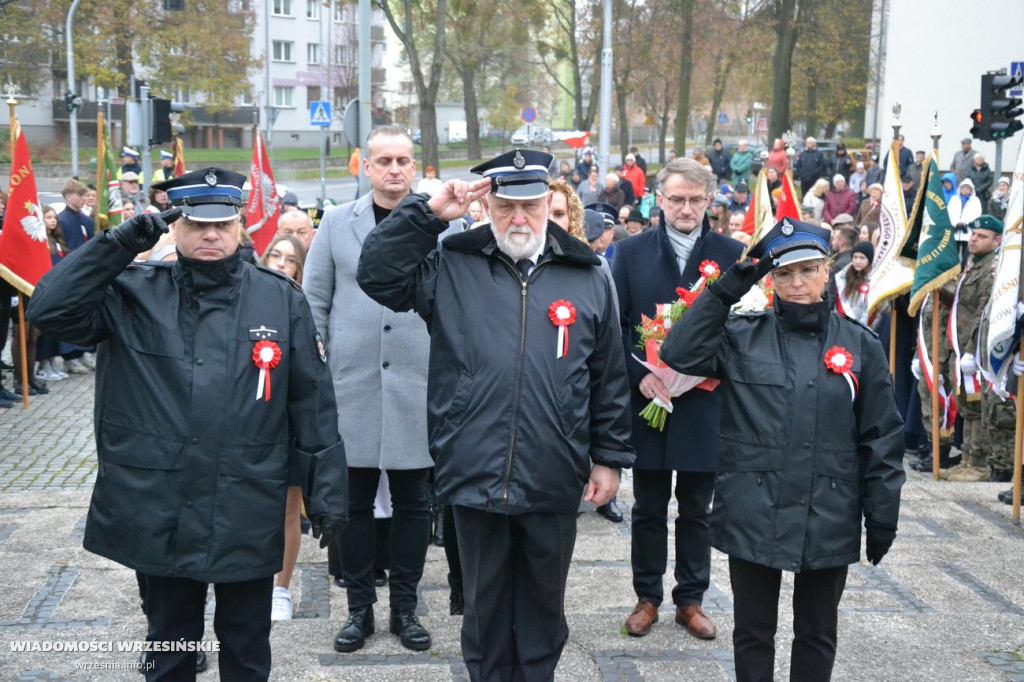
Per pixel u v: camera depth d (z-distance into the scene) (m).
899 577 5.45
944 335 8.22
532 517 3.68
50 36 36.34
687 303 4.57
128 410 3.38
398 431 4.55
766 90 44.28
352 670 4.27
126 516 3.35
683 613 4.75
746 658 3.80
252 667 3.54
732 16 38.59
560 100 69.31
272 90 56.97
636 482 4.77
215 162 43.44
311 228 6.23
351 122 13.50
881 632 4.76
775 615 3.80
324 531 3.52
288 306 3.54
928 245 7.80
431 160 36.72
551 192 4.87
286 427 3.52
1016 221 6.37
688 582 4.73
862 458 3.74
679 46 39.72
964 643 4.66
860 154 26.97
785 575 5.54
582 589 5.34
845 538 3.66
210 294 3.43
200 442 3.35
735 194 18.73
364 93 13.49
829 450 3.67
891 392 3.72
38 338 11.30
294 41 57.44
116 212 13.55
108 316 3.39
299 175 41.34
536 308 3.71
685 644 4.61
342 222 4.73
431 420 3.77
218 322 3.42
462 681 4.18
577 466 3.71
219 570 3.34
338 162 46.81
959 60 26.44
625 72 42.25
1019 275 6.36
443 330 3.74
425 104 36.56
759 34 38.28
